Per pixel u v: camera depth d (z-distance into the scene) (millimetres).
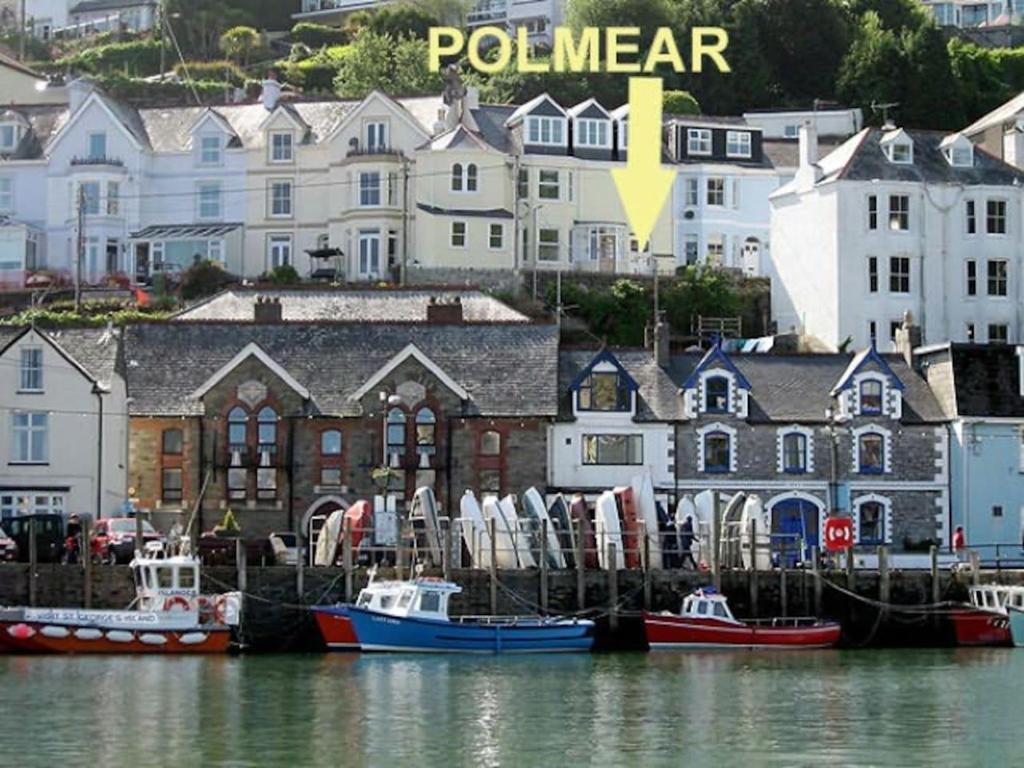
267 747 171875
